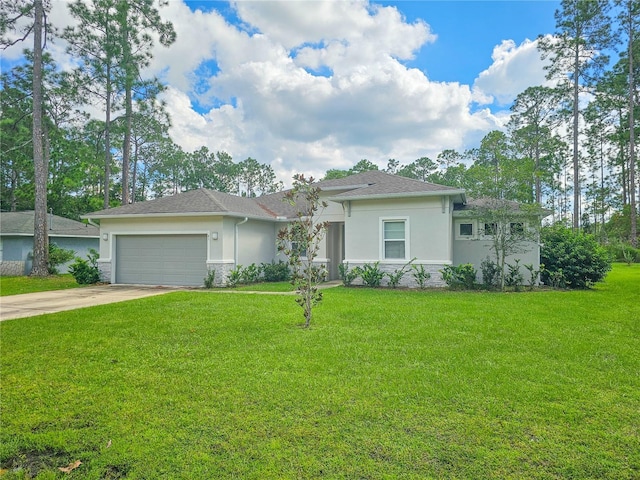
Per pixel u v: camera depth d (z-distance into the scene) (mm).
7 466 2994
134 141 39688
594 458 2951
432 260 13641
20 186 35969
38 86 19750
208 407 3852
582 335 6488
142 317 8156
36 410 3838
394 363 5086
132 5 23250
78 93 23266
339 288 13500
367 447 3117
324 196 18047
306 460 2951
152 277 16000
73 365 5145
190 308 9203
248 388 4289
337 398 3998
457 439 3223
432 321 7578
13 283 17000
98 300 11289
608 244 35031
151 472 2840
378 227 14398
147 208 16141
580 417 3580
